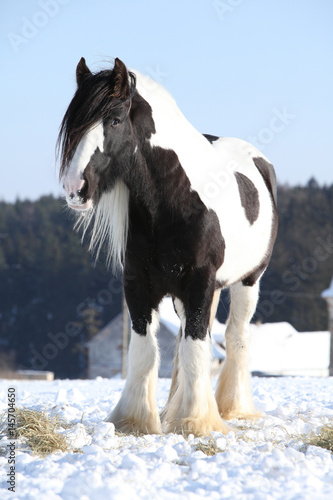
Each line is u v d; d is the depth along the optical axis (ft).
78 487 13.65
